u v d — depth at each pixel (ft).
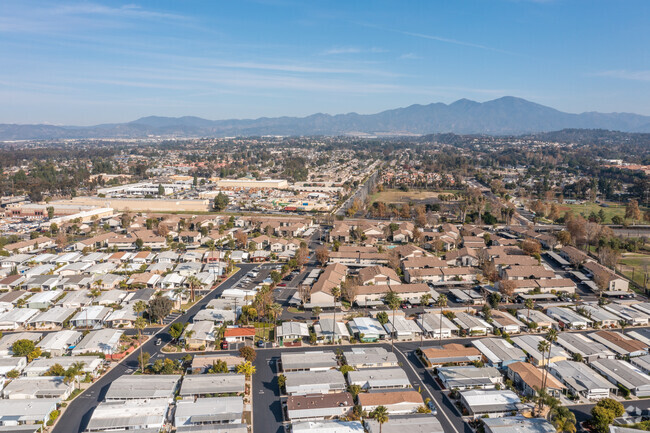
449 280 624.59
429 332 465.47
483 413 330.13
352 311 531.09
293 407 329.52
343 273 631.97
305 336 457.68
